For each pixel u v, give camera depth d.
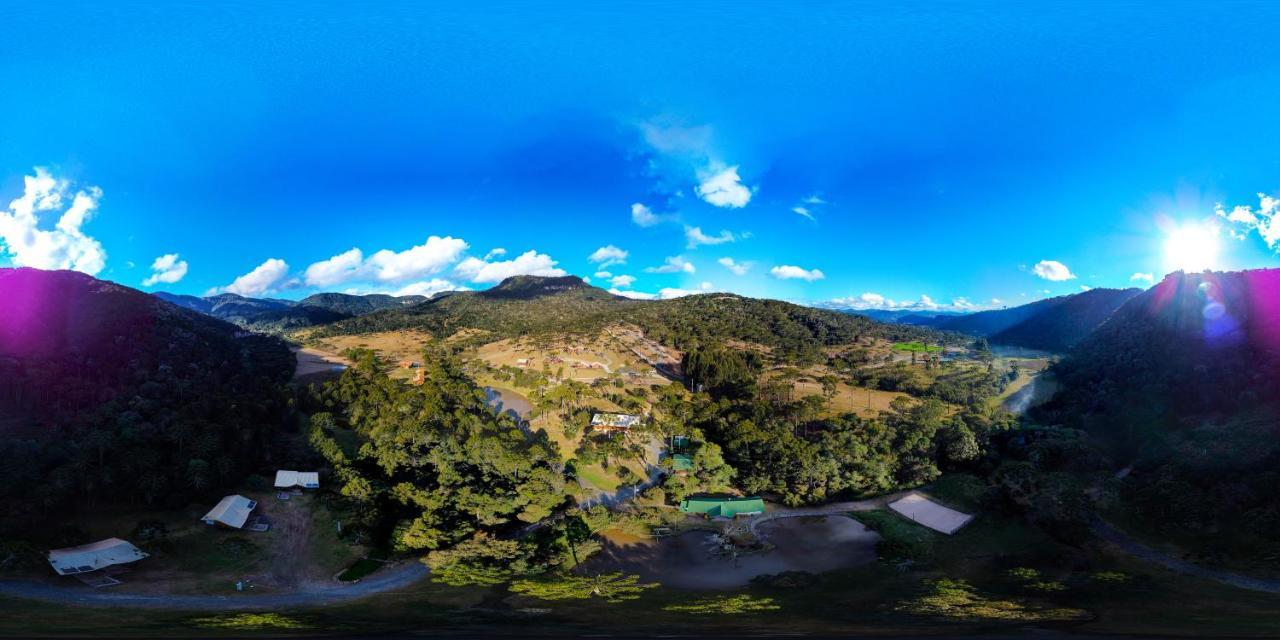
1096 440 131.62
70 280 184.50
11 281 166.75
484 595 71.25
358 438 132.12
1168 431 123.31
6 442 95.38
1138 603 69.00
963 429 130.38
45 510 79.56
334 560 80.56
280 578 75.12
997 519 99.19
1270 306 156.00
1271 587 73.94
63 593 65.31
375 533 87.12
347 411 148.88
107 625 55.91
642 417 147.38
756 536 96.94
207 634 53.28
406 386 170.62
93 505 85.69
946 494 111.38
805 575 79.94
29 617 57.22
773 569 85.25
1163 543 89.06
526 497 96.81
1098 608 67.62
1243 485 92.38
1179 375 141.50
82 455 88.00
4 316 147.38
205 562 76.88
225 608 65.00
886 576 81.94
